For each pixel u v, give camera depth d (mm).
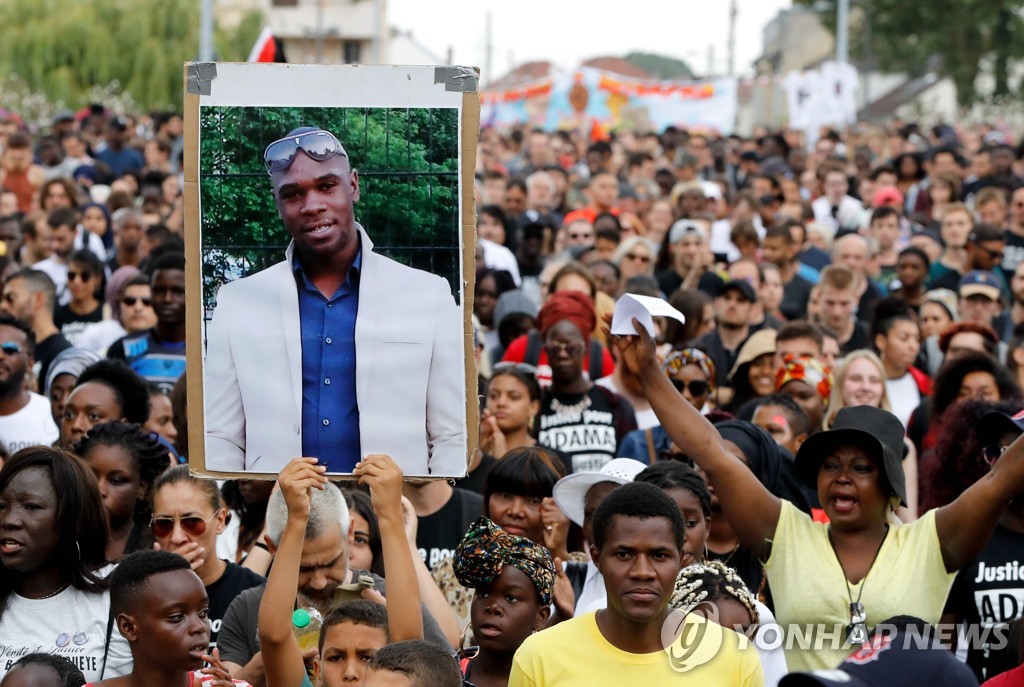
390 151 4711
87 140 23406
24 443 7930
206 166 4695
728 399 9586
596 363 9320
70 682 4648
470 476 7469
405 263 4734
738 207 15617
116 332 10789
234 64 4680
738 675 4402
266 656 4762
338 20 63250
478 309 11883
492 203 17281
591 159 22719
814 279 14133
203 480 5840
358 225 4719
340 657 4859
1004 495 5109
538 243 14273
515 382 7867
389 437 4738
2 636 5125
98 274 11484
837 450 5301
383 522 4723
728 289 10406
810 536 5379
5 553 5094
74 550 5184
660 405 5367
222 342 4723
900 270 12453
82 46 39125
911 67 50844
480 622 4996
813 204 18688
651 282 11016
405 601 4734
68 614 5164
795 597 5238
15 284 9969
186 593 4613
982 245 13148
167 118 26438
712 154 24859
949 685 2953
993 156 19844
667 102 33281
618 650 4359
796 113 32031
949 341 9758
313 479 4691
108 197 17312
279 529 5461
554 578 5105
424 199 4723
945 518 5254
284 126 4695
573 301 9430
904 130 28406
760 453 6719
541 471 6207
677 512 4371
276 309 4723
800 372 8617
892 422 5383
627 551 4309
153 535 6309
